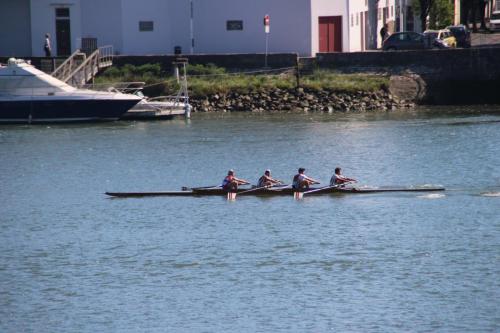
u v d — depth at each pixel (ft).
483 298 542.16
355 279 572.10
